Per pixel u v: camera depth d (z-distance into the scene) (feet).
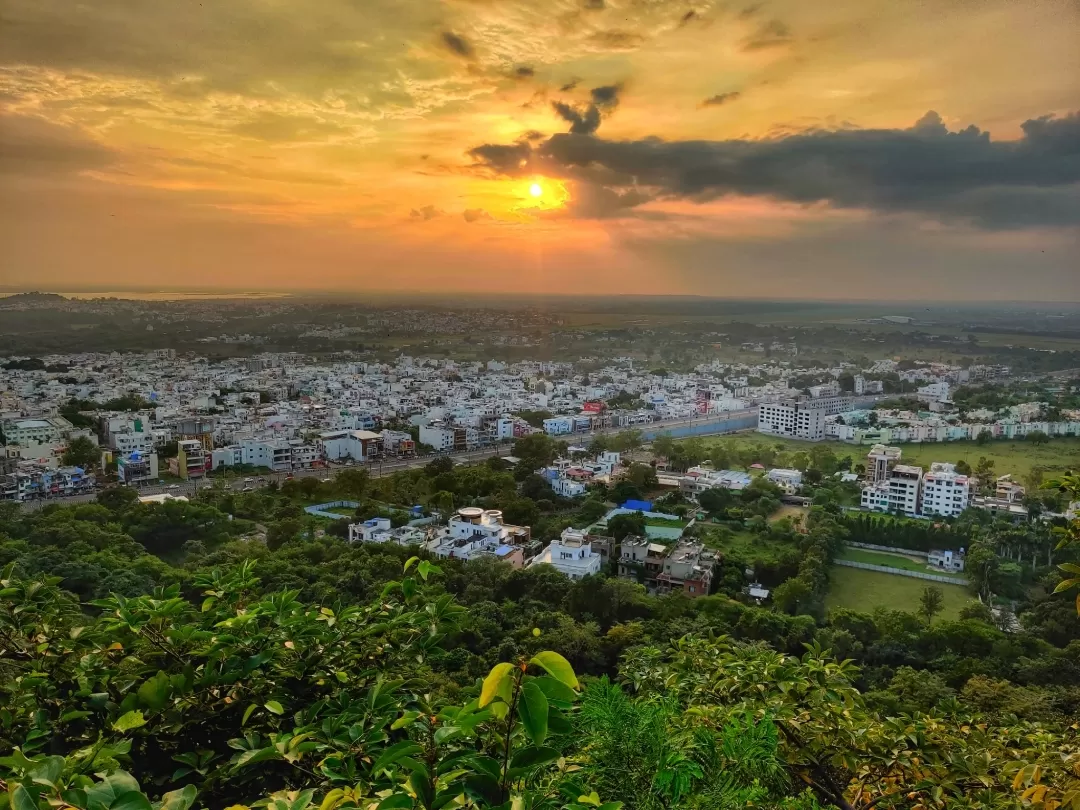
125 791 8.32
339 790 9.25
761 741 12.62
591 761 11.81
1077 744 24.93
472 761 9.23
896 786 22.80
